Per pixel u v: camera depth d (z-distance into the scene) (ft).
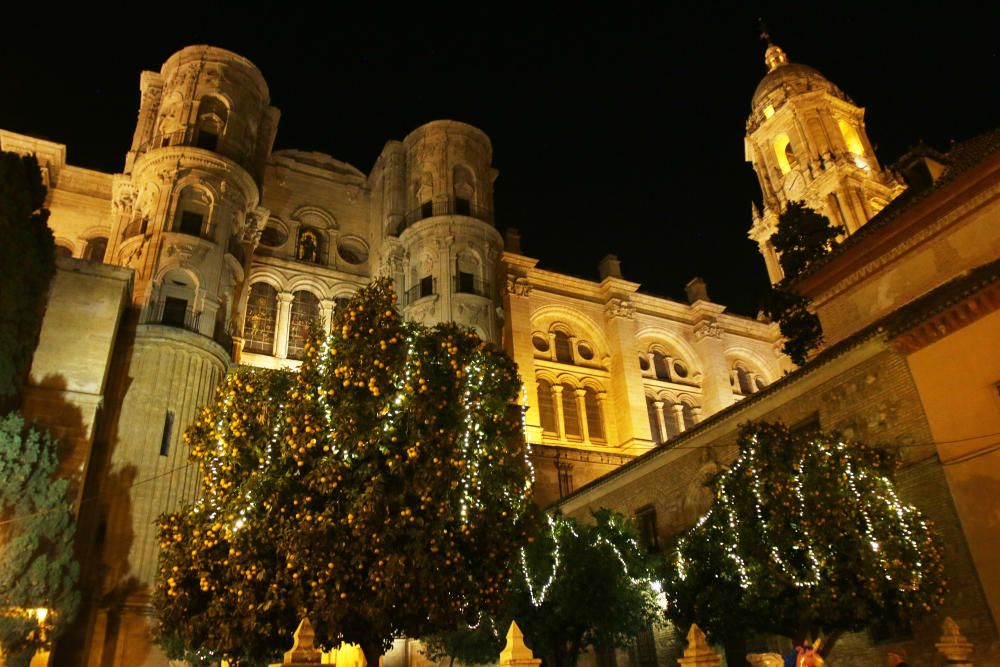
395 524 52.01
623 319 175.11
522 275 168.35
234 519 54.60
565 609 74.95
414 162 152.66
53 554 76.02
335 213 157.79
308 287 145.59
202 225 118.01
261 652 56.34
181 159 119.14
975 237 73.10
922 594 55.62
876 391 69.62
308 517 52.24
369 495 51.70
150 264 109.09
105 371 93.30
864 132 198.29
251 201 128.47
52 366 90.33
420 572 52.06
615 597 75.51
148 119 136.26
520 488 61.21
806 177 186.80
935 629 59.47
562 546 79.30
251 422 59.57
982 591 56.80
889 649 63.57
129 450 96.02
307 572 51.85
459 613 56.18
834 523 56.24
